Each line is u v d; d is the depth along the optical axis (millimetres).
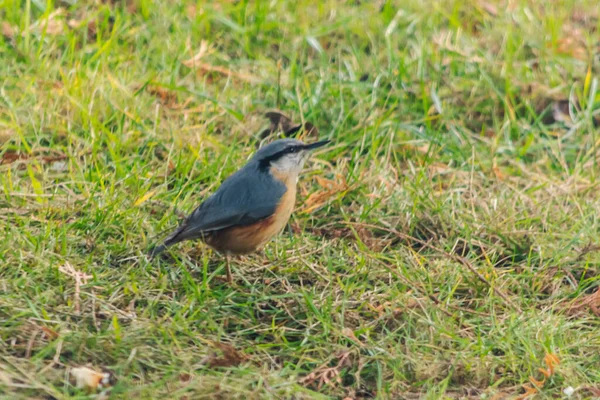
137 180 11023
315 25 15266
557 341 9156
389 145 12297
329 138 12617
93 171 11344
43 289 9195
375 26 15320
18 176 11219
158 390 7926
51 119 12023
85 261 9789
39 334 8438
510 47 14820
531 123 13844
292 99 13211
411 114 13539
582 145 13172
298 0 15672
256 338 9117
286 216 10195
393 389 8508
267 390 8125
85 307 9047
